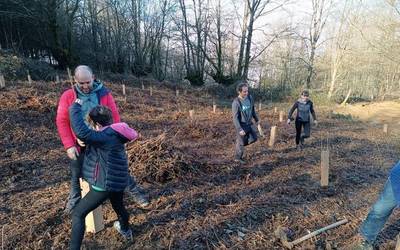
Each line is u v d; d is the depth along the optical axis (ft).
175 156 16.62
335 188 16.29
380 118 52.29
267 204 13.92
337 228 12.41
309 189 15.90
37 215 12.02
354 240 11.65
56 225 11.52
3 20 73.36
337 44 76.33
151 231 11.30
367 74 90.99
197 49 91.91
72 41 79.05
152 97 48.78
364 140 30.25
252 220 12.53
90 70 10.32
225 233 11.53
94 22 93.71
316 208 13.96
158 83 71.10
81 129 8.50
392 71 83.05
